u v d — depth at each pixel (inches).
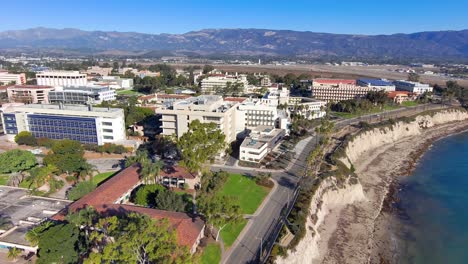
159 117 7485.2
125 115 7504.9
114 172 5221.5
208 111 5930.1
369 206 5044.3
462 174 6358.3
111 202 3843.5
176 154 5895.7
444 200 5290.4
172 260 2261.3
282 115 7824.8
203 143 4498.0
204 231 3518.7
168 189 4436.5
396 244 4121.6
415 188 5733.3
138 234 2361.0
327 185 4933.6
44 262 2834.6
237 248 3341.5
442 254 3956.7
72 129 6363.2
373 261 3799.2
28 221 3580.2
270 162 5723.4
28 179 4594.0
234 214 3272.6
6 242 3139.8
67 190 4552.2
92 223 3233.3
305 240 3631.9
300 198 4323.3
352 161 6692.9
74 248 2999.5
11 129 6683.1
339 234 4237.2
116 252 2293.3
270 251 3277.6
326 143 6619.1
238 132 7027.6
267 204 4254.4
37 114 6530.5
